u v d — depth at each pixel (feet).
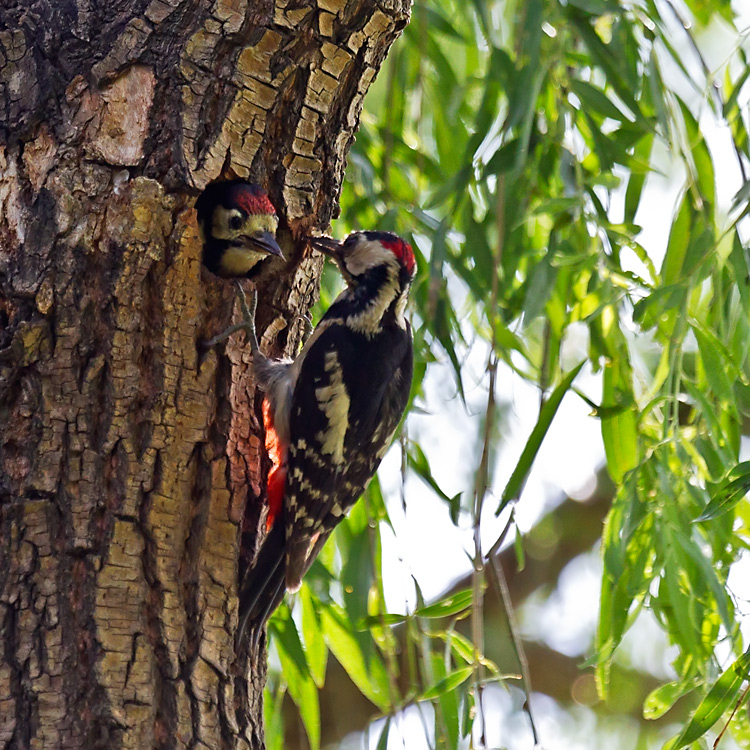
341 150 24.04
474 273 26.66
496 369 23.65
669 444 24.68
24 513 18.90
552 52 26.55
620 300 26.89
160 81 21.03
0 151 20.34
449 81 29.91
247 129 21.62
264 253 23.02
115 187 20.36
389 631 25.13
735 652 23.27
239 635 20.72
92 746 18.20
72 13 20.99
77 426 19.38
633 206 27.04
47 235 19.80
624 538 23.62
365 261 26.21
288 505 23.59
